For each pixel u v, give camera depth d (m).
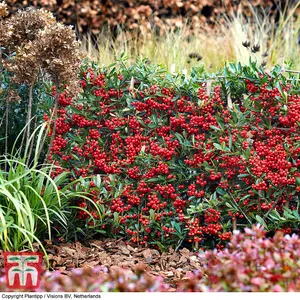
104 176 5.34
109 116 5.32
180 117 5.06
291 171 4.85
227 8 9.99
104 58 7.91
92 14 9.57
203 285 3.23
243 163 4.91
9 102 5.68
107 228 5.33
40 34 4.89
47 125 5.11
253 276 3.15
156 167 5.17
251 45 8.22
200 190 5.12
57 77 4.95
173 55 7.79
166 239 5.15
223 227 5.00
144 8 9.69
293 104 4.87
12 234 4.77
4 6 5.09
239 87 5.08
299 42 8.92
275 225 4.96
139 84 5.33
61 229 5.25
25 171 4.84
